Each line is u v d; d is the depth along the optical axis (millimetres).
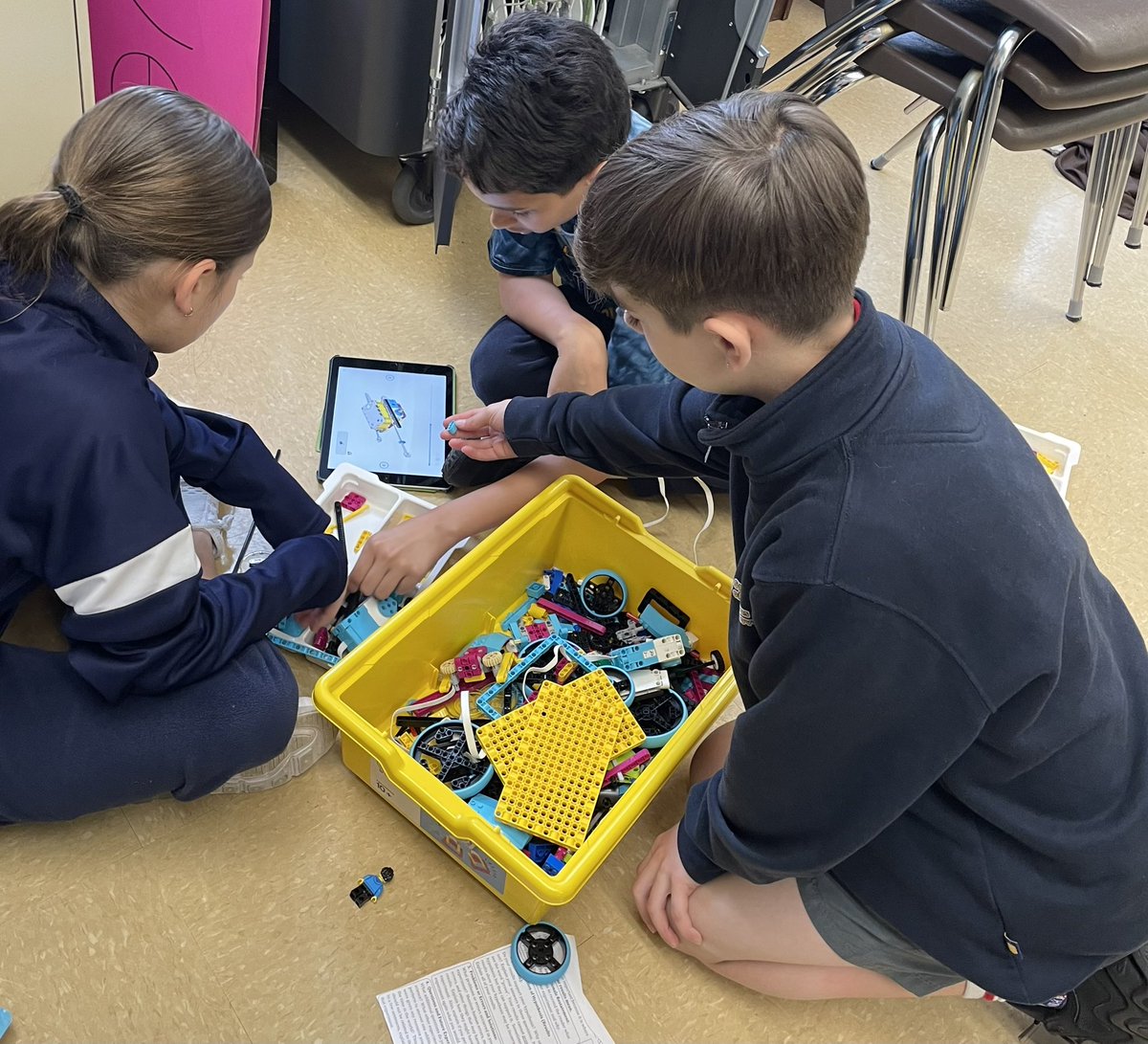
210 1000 929
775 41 2357
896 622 645
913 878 823
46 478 778
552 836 969
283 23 1638
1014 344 1801
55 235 751
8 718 914
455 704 1129
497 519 1260
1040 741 732
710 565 1375
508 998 963
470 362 1524
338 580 1067
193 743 948
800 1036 990
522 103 1018
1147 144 2072
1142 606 1413
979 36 1338
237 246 824
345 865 1033
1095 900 782
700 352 684
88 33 1295
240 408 1406
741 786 797
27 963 927
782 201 604
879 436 659
